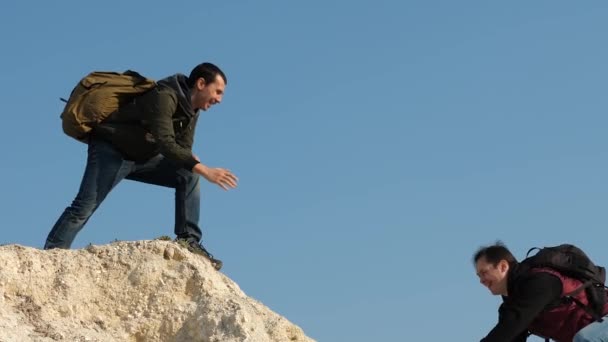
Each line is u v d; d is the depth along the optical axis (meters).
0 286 8.91
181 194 10.05
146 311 9.31
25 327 8.66
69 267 9.34
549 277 6.47
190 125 9.84
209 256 10.09
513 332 6.36
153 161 9.89
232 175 9.44
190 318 9.24
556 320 6.57
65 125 9.60
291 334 9.55
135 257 9.58
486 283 6.72
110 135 9.55
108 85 9.59
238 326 9.05
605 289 6.64
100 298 9.30
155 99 9.42
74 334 8.84
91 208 9.59
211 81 9.59
